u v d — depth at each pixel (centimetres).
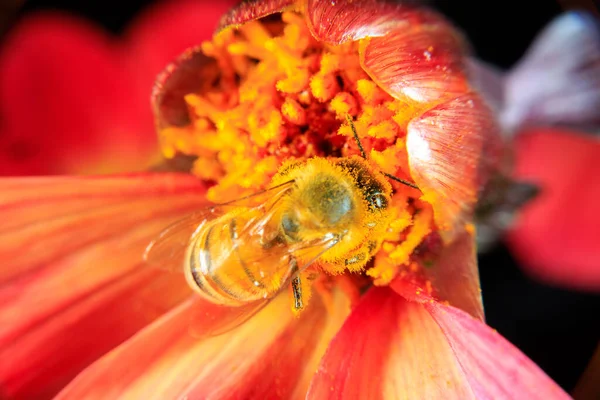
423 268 11
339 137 11
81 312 11
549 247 13
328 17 10
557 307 13
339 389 11
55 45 13
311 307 11
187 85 11
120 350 11
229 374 11
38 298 11
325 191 11
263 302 11
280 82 11
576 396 13
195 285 11
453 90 11
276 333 11
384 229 11
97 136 13
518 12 13
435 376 11
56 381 11
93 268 11
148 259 11
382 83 10
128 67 13
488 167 11
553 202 13
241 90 11
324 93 11
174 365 11
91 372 11
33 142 13
